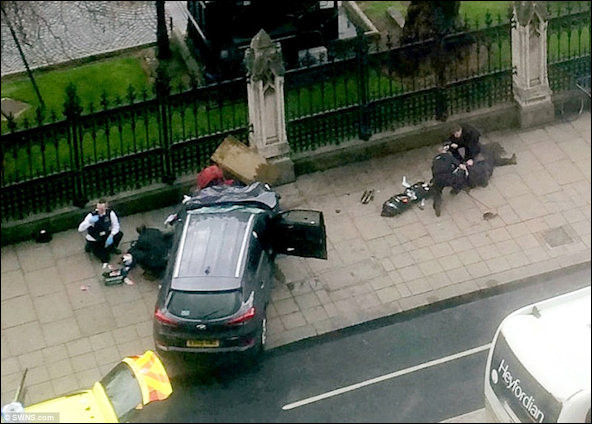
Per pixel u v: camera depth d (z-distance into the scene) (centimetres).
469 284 2138
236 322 1912
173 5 2845
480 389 1911
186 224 2044
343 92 2505
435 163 2272
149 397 1761
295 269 2172
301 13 2519
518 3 2381
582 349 1722
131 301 2134
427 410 1872
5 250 2244
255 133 2316
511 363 1739
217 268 1952
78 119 2233
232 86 2297
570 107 2489
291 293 2128
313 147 2378
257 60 2238
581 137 2445
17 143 2231
